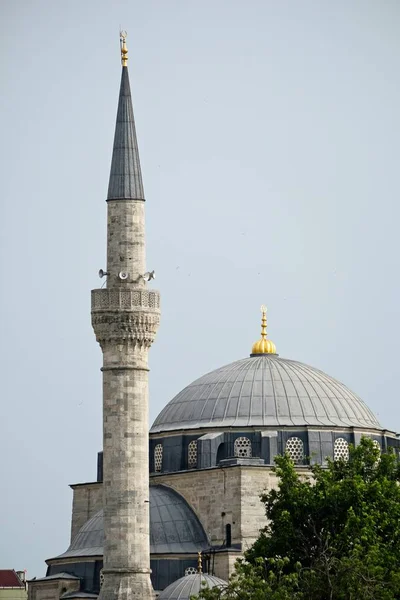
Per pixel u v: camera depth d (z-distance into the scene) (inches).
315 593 7721.5
